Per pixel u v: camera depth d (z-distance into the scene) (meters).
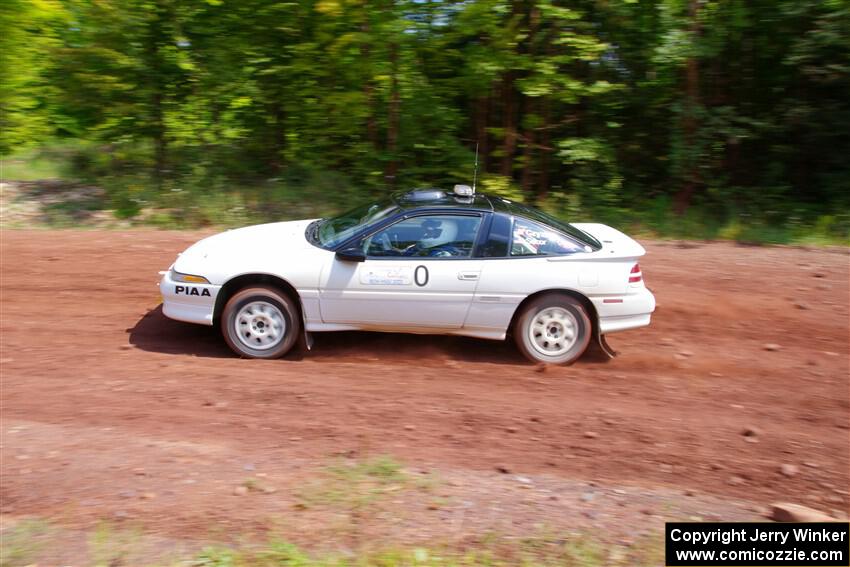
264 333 6.20
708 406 5.60
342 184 12.41
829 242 11.00
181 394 5.42
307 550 3.47
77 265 8.97
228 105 13.23
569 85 11.75
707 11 12.08
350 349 6.60
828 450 4.89
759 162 13.11
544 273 6.12
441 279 6.09
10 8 13.50
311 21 11.79
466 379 5.98
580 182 12.55
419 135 12.37
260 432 4.83
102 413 5.06
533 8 11.76
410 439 4.81
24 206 12.03
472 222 6.22
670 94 12.89
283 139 13.52
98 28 11.91
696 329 7.43
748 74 12.88
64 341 6.58
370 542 3.56
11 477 4.17
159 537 3.57
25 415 5.00
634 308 6.24
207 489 4.07
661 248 10.61
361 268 6.07
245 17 12.04
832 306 8.05
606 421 5.22
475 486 4.22
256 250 6.33
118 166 13.60
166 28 12.21
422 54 11.89
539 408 5.41
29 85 15.02
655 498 4.19
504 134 12.67
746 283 8.84
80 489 4.05
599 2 12.13
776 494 4.31
